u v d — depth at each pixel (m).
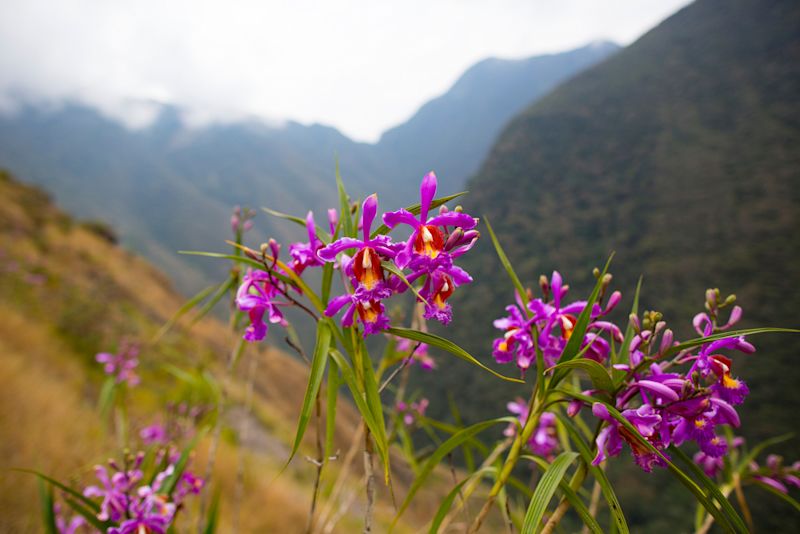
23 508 3.89
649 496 22.42
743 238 48.72
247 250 1.32
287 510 7.54
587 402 1.25
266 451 11.60
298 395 28.83
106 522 1.80
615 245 58.66
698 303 43.44
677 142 76.12
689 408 1.15
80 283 16.83
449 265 1.18
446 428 2.07
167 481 1.91
